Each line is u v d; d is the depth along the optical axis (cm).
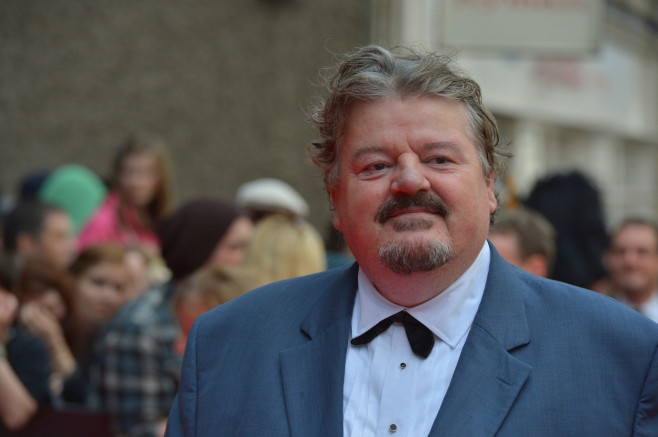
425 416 269
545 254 540
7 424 500
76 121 1073
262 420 278
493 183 301
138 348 485
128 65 1095
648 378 261
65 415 494
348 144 280
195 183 1129
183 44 1125
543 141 1795
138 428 477
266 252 564
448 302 281
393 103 273
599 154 1972
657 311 723
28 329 550
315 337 294
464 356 272
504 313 279
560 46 989
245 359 295
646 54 2206
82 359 547
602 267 714
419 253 266
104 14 1083
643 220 723
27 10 1053
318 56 1187
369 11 1202
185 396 298
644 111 2217
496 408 260
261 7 1164
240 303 314
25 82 1054
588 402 258
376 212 272
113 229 799
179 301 468
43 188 835
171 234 545
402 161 269
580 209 723
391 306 284
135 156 805
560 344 269
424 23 1212
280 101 1177
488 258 298
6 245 676
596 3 982
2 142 1043
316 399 280
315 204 1197
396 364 279
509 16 997
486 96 1427
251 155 1166
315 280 318
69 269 610
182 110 1124
